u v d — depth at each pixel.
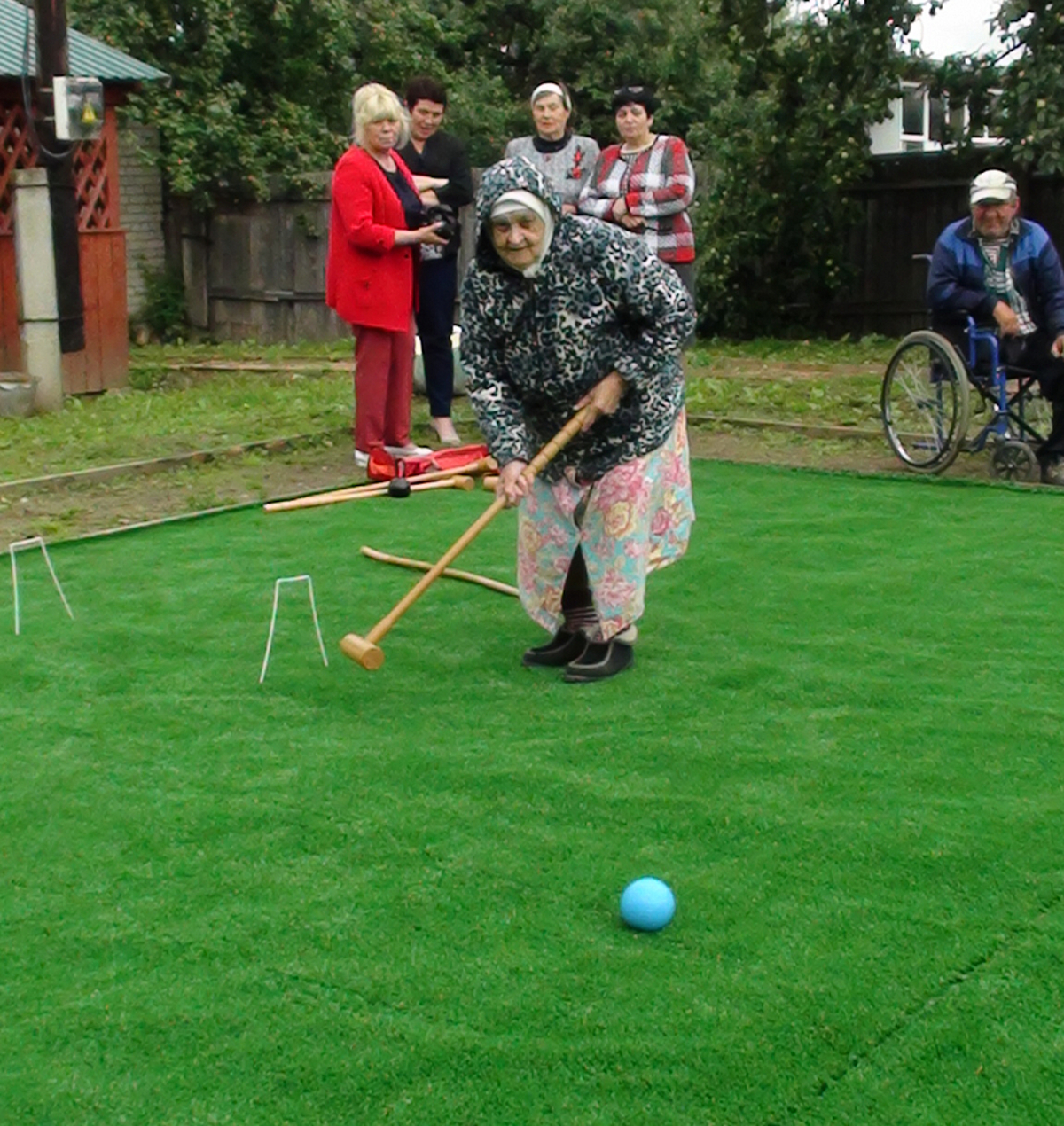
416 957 3.09
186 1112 2.61
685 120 20.39
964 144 14.74
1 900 3.37
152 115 15.55
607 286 4.41
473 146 19.47
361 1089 2.65
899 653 4.98
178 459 8.62
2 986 3.01
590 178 8.61
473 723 4.40
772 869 3.44
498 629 5.39
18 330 11.55
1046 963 3.01
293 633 5.33
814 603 5.60
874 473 7.91
